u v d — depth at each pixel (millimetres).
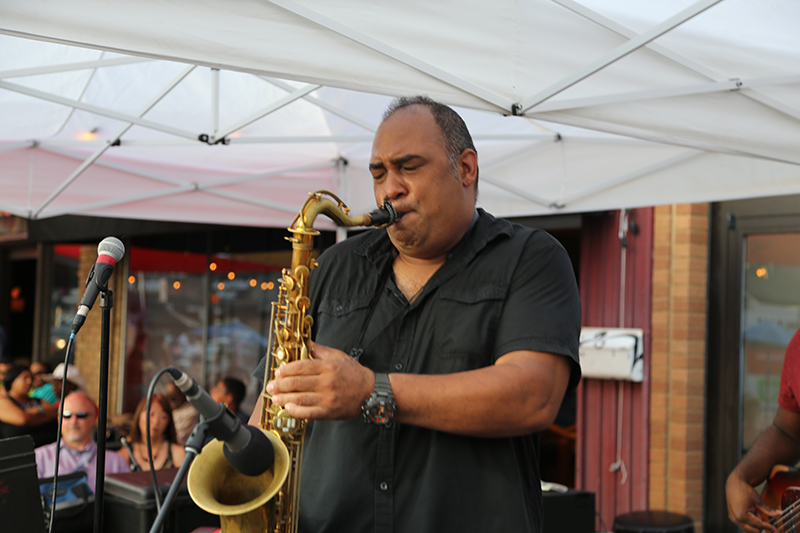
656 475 4672
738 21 2137
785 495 2574
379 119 3879
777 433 2633
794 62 2256
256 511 1388
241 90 3721
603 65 2115
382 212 1534
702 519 4562
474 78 2205
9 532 1899
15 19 1731
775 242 4449
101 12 1787
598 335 4816
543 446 5414
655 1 2105
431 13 2068
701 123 2375
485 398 1375
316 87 2936
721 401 4566
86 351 8211
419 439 1525
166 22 1854
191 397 1226
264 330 6766
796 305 4348
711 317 4645
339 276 1750
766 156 2490
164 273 7566
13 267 9773
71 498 2711
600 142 3770
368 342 1635
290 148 4383
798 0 2025
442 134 1570
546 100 2240
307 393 1305
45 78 3479
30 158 4191
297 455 1534
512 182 4117
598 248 4980
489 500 1485
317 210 1603
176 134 3350
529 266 1579
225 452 1294
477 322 1556
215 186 4496
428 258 1659
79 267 8594
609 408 4875
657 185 3717
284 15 1950
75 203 4371
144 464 4180
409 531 1486
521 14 2109
